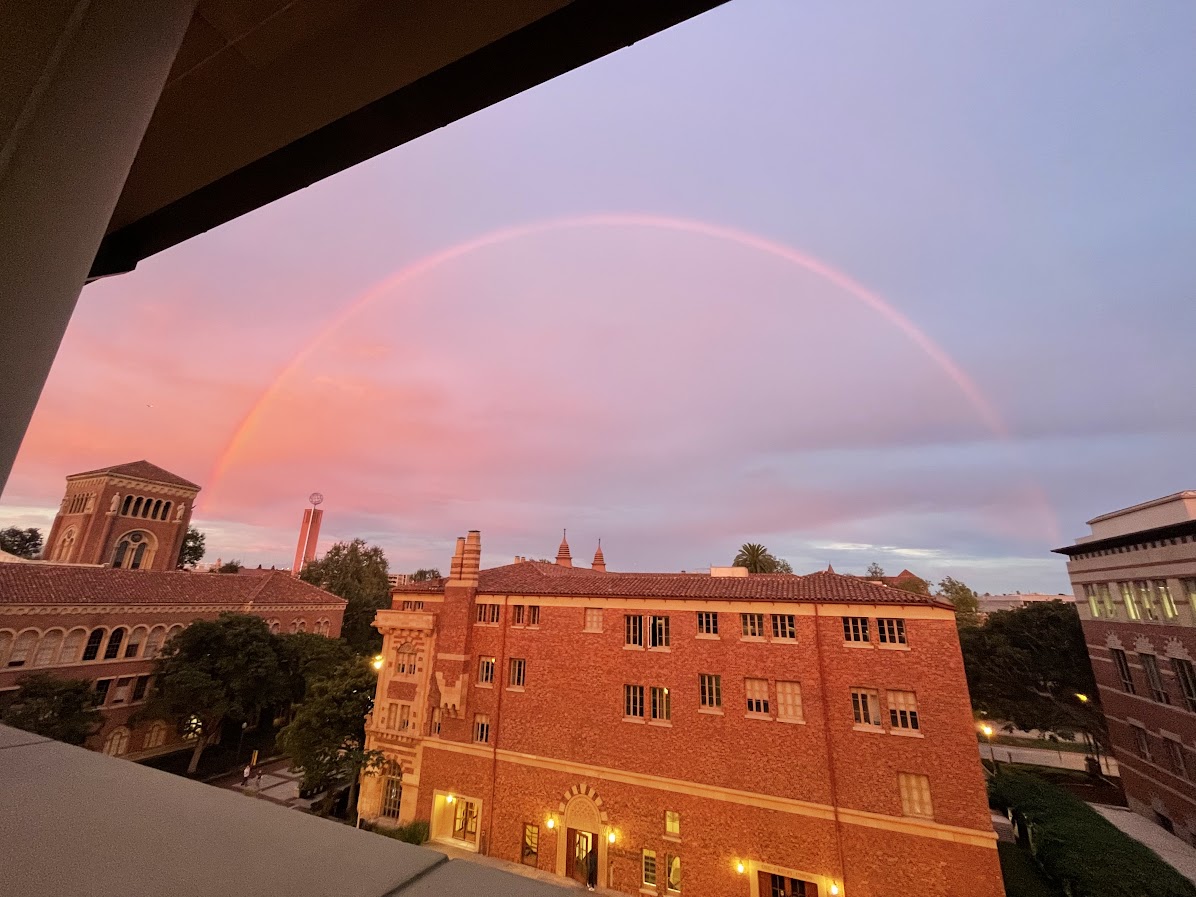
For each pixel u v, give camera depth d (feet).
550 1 8.45
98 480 203.10
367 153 11.08
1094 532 128.26
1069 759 157.38
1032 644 151.53
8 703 118.73
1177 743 95.91
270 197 12.26
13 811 6.07
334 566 261.24
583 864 91.40
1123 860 75.05
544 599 106.01
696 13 8.68
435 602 114.73
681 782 87.04
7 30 4.07
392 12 8.46
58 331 4.02
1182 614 94.94
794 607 88.63
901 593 86.79
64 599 132.36
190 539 272.51
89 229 4.33
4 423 3.48
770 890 80.33
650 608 97.91
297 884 4.77
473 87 9.73
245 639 146.72
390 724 111.34
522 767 97.71
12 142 3.83
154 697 142.31
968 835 72.38
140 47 4.96
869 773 78.84
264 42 8.82
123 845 5.38
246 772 128.47
